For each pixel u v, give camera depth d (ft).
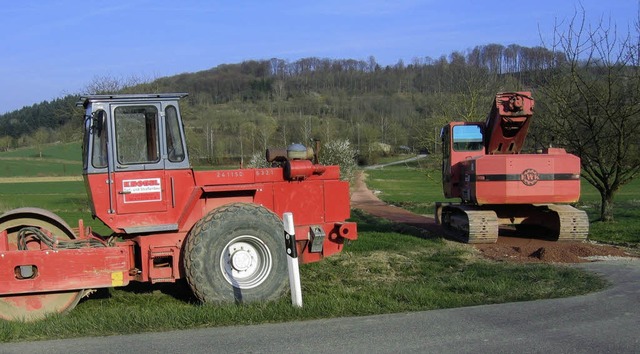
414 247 42.24
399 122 244.22
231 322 21.15
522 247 40.75
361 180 183.93
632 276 29.60
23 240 24.59
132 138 25.30
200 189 26.00
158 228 25.39
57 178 202.59
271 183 27.61
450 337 18.86
